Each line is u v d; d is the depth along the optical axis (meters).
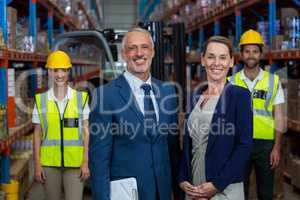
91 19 15.99
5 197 4.39
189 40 11.76
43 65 7.29
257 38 4.17
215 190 2.57
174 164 2.86
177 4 12.01
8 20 4.79
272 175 4.12
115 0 27.42
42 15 8.46
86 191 5.54
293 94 5.29
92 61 6.88
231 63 2.75
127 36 2.64
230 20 9.12
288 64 6.54
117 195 2.58
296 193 5.55
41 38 6.75
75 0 10.91
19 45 5.31
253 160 4.11
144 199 2.59
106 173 2.58
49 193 3.94
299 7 6.92
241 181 2.61
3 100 4.48
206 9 9.02
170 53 9.90
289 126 5.29
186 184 2.71
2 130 4.09
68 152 3.87
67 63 3.93
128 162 2.59
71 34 6.22
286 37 5.51
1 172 4.60
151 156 2.61
